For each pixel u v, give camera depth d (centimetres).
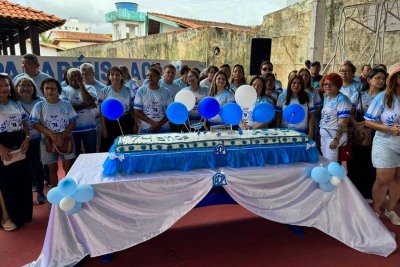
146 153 208
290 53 873
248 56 955
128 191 196
